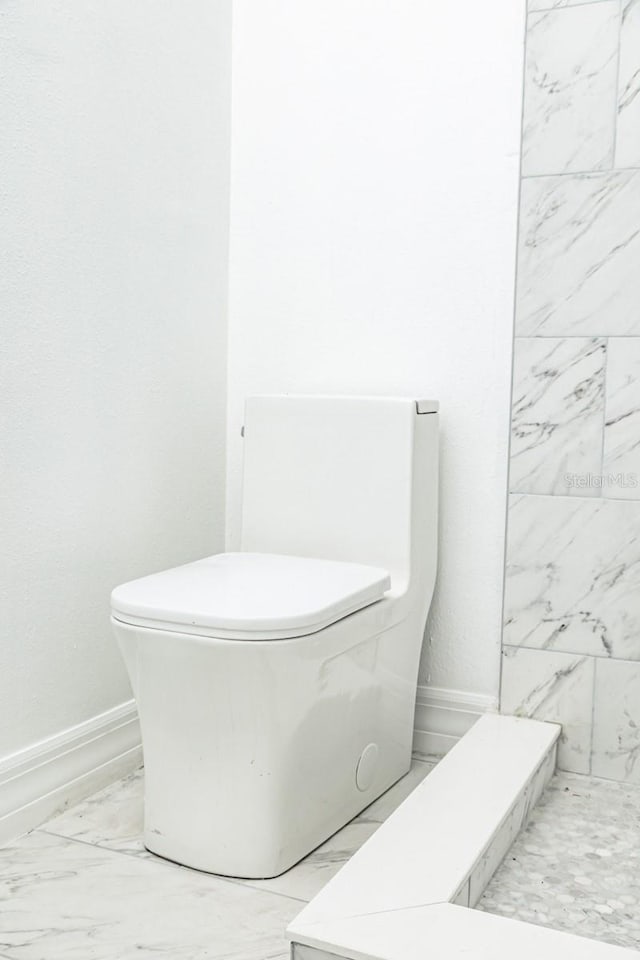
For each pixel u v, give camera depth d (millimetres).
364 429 1767
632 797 1684
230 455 2096
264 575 1545
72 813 1632
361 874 1213
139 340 1794
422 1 1860
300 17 1975
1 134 1439
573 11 1685
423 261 1894
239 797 1402
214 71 1986
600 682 1761
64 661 1640
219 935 1257
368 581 1536
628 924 1266
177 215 1890
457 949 1047
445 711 1922
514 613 1819
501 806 1424
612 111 1671
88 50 1618
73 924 1276
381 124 1915
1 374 1465
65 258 1590
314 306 2006
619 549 1729
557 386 1751
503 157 1811
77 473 1646
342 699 1541
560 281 1734
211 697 1363
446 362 1885
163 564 1901
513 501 1802
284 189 2018
